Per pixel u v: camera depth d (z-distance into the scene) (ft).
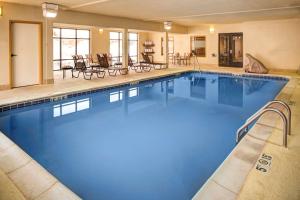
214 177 8.79
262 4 24.79
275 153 10.54
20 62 25.25
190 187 9.48
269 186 8.10
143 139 14.71
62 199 7.81
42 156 12.25
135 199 8.67
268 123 14.67
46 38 26.55
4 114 18.48
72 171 10.69
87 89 24.47
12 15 23.79
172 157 12.17
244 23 42.11
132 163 11.55
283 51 39.47
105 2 23.38
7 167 9.79
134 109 21.63
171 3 23.97
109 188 9.37
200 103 23.73
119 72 37.88
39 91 22.95
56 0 22.54
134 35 55.93
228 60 48.21
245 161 9.87
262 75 35.55
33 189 8.30
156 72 37.96
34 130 16.14
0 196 7.68
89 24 30.48
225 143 13.94
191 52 53.36
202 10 28.50
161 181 9.91
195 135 15.35
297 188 7.95
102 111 20.89
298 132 12.99
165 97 26.21
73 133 15.76
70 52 45.47
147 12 30.04
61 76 33.94
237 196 7.63
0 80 23.80
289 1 23.22
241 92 28.45
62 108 21.48
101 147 13.52
